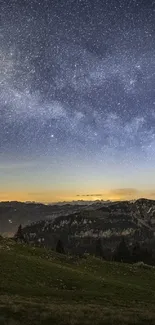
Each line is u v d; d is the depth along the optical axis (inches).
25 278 1851.6
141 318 1122.7
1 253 2287.2
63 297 1599.4
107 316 1106.1
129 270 2763.3
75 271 2247.8
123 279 2431.1
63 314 1091.3
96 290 1843.0
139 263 3080.7
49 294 1635.1
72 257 2923.2
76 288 1847.9
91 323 1009.5
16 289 1638.8
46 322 1000.2
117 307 1444.4
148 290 2054.6
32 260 2278.5
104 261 3009.4
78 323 999.6
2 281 1713.8
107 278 2348.7
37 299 1450.5
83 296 1662.2
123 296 1781.5
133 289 1988.2
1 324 946.7
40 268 2112.5
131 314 1183.6
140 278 2546.8
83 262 2815.0
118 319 1075.9
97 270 2610.7
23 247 2837.1
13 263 2070.6
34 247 2989.7
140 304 1624.0
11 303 1196.5
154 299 1808.6
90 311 1208.2
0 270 1883.6
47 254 2815.0
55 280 1935.3
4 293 1534.2
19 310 1094.4
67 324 991.6
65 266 2484.0
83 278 2065.7
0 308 1095.6
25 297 1481.3
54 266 2262.6
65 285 1871.3
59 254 2957.7
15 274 1873.8
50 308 1170.6
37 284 1795.0
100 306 1405.0
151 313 1248.2
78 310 1183.6
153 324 1057.5
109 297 1707.7
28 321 998.4
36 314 1064.8
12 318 1009.5
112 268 2760.8
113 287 1952.5
